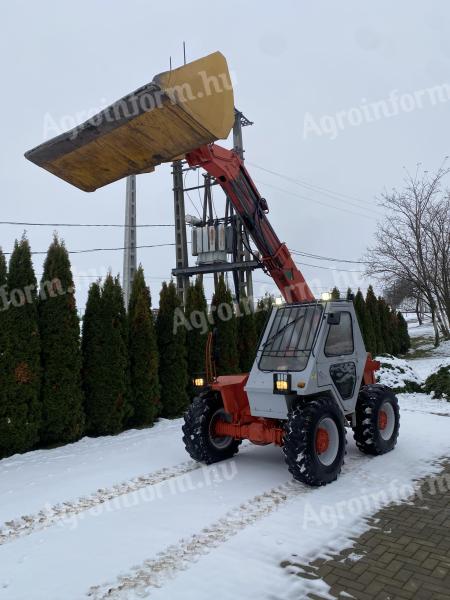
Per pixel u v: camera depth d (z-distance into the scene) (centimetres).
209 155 473
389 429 582
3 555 327
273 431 493
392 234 2008
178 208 1592
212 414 545
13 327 639
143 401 810
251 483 468
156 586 284
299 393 460
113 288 785
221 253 1428
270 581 287
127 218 1542
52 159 424
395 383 1082
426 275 1938
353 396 539
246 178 532
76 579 294
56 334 693
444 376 1043
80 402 707
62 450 641
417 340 2955
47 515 397
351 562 309
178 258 1580
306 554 321
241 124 1528
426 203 1938
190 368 957
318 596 271
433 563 306
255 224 536
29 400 647
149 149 412
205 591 277
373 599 267
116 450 627
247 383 506
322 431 469
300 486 455
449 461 533
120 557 320
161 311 912
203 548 331
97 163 431
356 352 550
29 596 276
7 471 536
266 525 366
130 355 814
